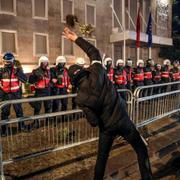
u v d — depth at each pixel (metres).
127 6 19.55
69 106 8.94
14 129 5.83
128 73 10.08
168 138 5.65
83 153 4.76
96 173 3.13
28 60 13.98
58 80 7.41
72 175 3.91
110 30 18.09
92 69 2.83
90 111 2.80
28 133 5.58
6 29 13.09
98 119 2.95
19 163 4.34
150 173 3.14
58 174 3.95
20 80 6.29
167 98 6.86
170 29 23.69
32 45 14.12
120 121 2.93
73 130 5.51
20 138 5.36
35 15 14.20
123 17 18.84
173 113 7.58
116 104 2.93
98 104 2.82
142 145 3.13
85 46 2.97
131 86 10.32
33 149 4.75
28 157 4.00
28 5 13.87
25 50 13.86
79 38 2.99
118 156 4.62
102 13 17.48
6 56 6.06
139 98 5.58
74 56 16.00
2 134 5.48
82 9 16.25
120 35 17.38
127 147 5.05
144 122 5.83
